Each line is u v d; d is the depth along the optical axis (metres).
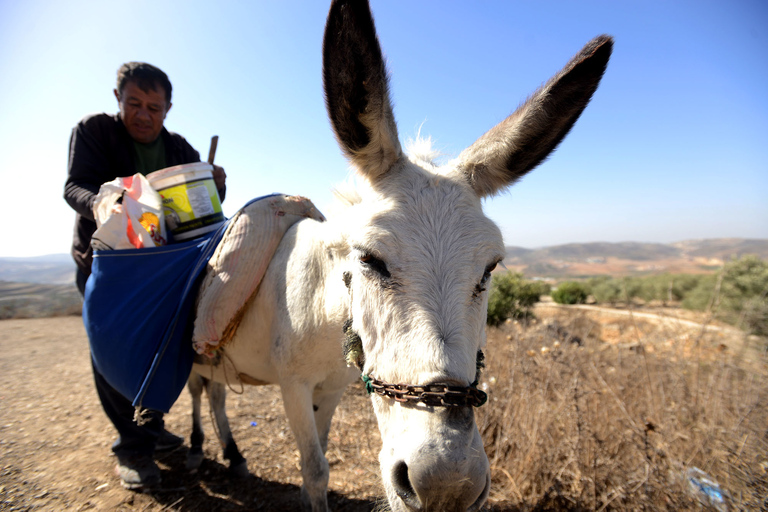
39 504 2.54
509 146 1.70
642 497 2.28
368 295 1.45
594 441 2.65
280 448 3.50
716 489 2.37
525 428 2.80
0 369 6.05
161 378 2.17
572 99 1.69
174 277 2.35
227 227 2.35
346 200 1.84
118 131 2.95
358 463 3.21
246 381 2.68
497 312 8.72
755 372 3.90
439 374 1.21
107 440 3.55
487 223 1.48
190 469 3.13
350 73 1.54
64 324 11.57
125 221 2.30
